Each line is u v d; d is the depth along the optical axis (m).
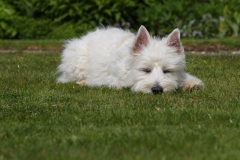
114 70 12.93
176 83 12.33
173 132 8.53
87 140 8.20
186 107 10.67
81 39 14.82
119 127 9.03
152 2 29.09
